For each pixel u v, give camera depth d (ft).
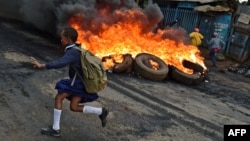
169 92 29.19
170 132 19.15
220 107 27.48
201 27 65.92
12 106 18.53
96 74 14.49
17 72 25.50
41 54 33.94
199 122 21.94
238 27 61.93
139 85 29.43
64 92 14.80
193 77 34.83
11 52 32.07
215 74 46.39
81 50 14.53
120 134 17.53
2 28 46.14
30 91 21.61
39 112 18.38
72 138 15.92
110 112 20.52
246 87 40.09
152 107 23.44
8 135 14.98
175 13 70.69
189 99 28.12
